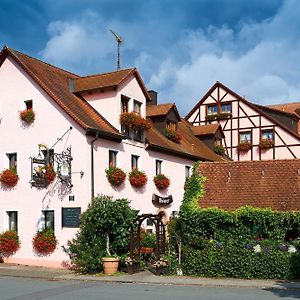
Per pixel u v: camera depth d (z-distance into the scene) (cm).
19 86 2077
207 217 1625
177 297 1196
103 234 1734
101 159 1983
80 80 2266
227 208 1706
